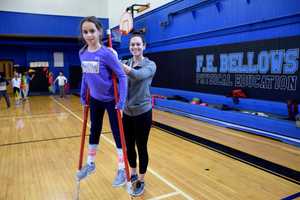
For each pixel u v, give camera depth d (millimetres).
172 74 7848
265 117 4547
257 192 2568
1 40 10969
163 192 2592
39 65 12672
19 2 10648
